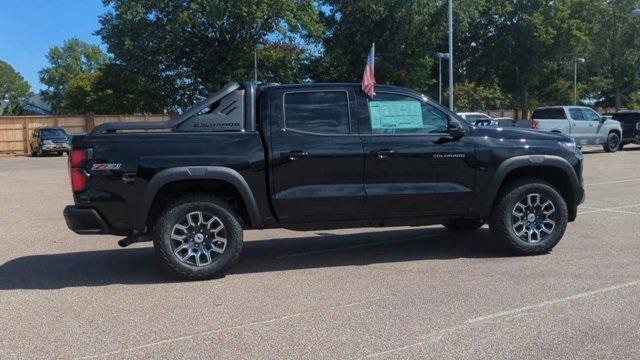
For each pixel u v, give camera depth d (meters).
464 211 7.09
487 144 7.07
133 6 45.62
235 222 6.54
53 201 13.52
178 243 6.46
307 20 47.31
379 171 6.78
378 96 6.95
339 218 6.79
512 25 56.06
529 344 4.51
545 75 64.88
